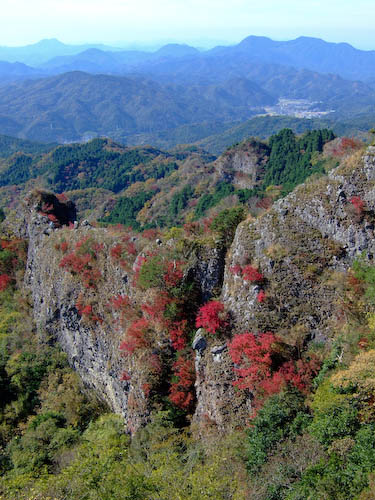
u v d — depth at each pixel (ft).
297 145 351.25
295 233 98.89
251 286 95.45
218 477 65.82
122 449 86.17
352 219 93.61
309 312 90.94
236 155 416.87
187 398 96.63
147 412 98.89
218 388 88.69
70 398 129.29
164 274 105.60
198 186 414.41
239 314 95.35
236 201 245.65
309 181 110.32
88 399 132.26
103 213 463.83
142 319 108.27
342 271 93.66
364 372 68.54
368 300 85.66
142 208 431.43
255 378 83.76
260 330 91.15
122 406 112.57
